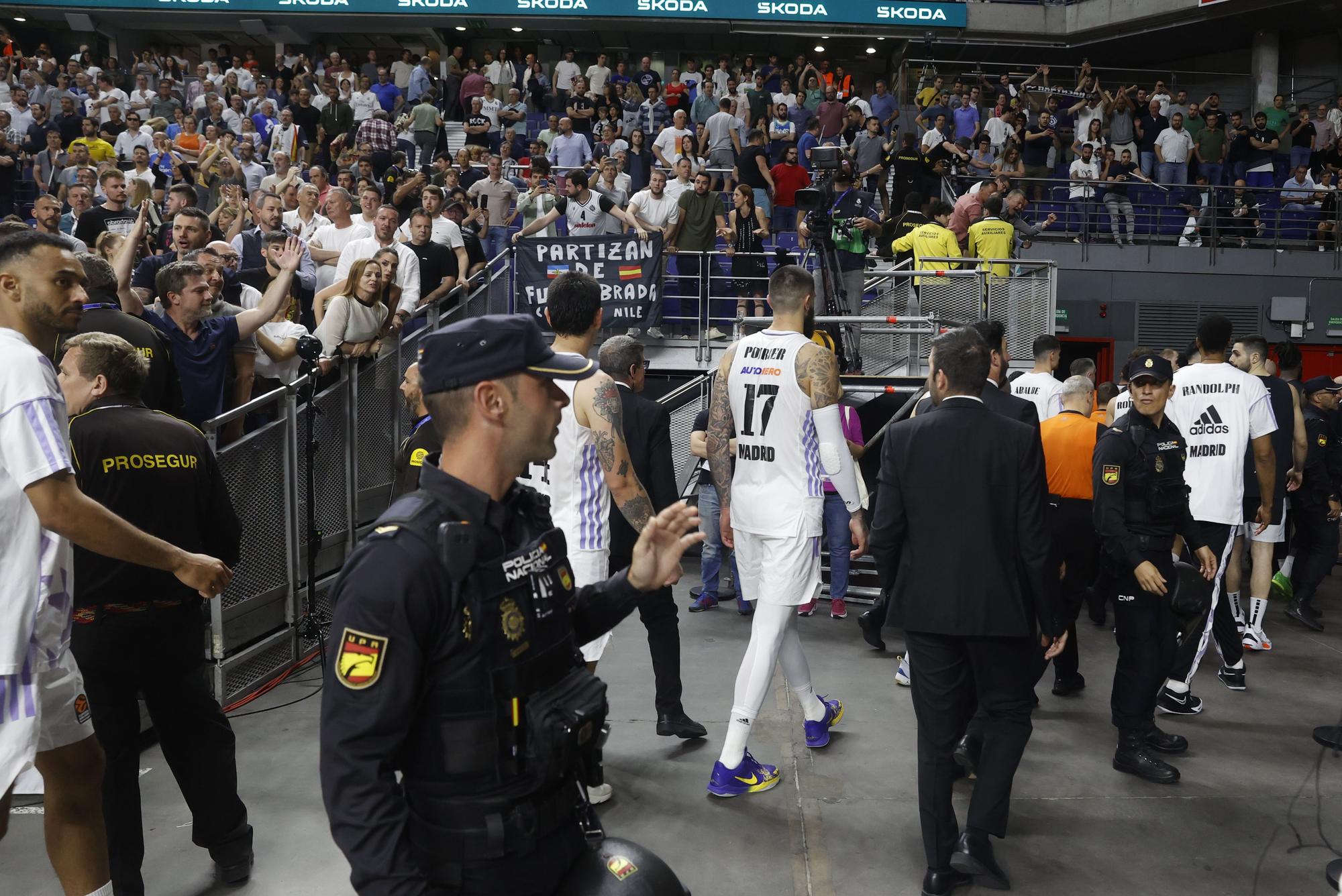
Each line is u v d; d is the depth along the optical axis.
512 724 1.57
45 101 16.28
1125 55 20.81
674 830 3.62
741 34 19.70
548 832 1.63
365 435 6.47
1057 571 3.20
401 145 14.92
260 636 5.12
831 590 6.60
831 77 17.33
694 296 9.30
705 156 14.75
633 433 4.29
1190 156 15.68
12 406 2.30
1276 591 7.62
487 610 1.56
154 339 3.98
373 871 1.45
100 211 7.38
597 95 17.12
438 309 8.02
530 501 1.74
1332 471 7.07
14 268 2.43
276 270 7.16
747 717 3.87
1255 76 19.67
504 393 1.61
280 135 14.88
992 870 3.21
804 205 8.44
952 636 3.19
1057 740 4.54
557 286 3.54
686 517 1.84
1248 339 5.96
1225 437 5.24
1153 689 4.14
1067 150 16.09
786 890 3.23
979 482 3.13
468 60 20.14
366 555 1.52
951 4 19.03
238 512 4.88
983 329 4.40
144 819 3.70
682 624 6.41
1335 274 14.38
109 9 19.47
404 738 1.51
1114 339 14.51
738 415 3.98
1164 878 3.32
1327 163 16.16
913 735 4.53
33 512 2.37
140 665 3.03
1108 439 4.07
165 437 3.16
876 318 7.23
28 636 2.36
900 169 12.37
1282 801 3.91
